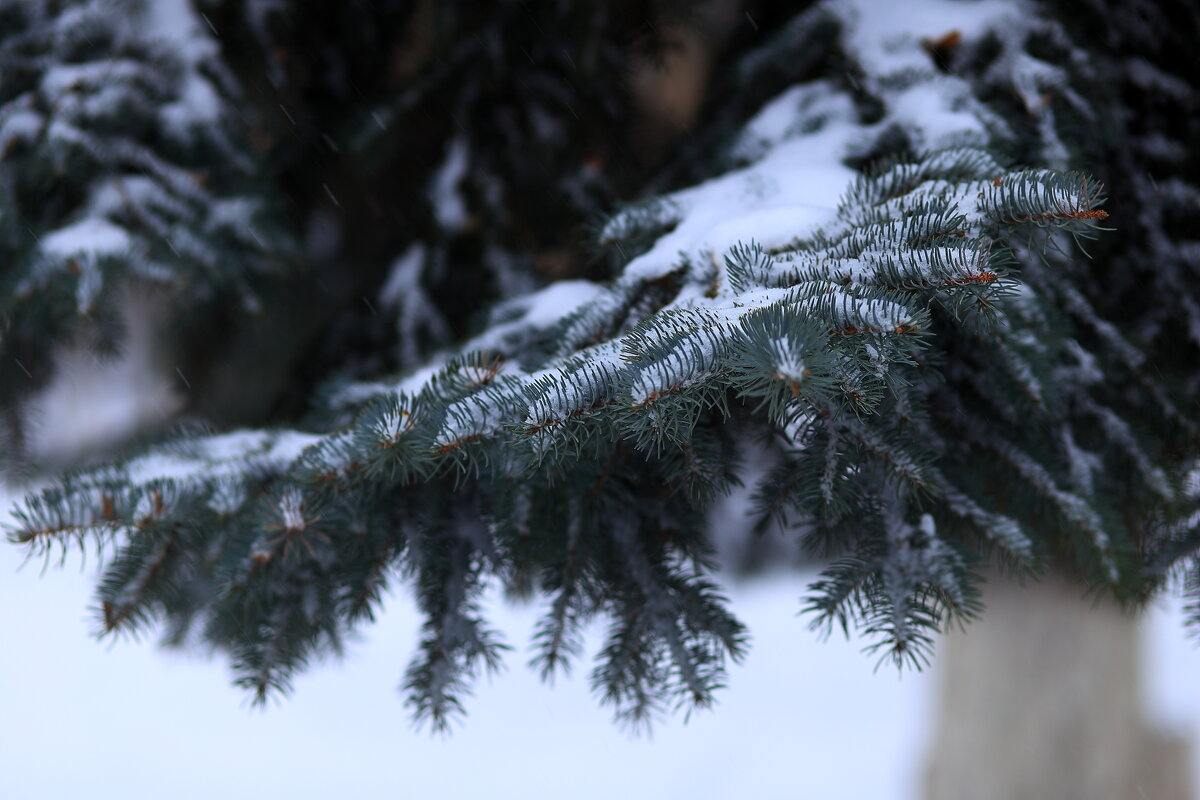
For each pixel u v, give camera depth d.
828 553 1.37
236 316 1.57
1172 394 1.43
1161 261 1.49
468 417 1.23
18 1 1.57
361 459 1.28
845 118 1.46
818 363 1.13
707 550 1.40
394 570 1.40
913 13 1.49
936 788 2.79
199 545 1.36
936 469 1.33
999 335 1.35
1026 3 1.47
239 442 1.42
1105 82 1.47
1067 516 1.37
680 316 1.22
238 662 1.38
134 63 1.56
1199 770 2.62
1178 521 1.42
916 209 1.25
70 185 1.51
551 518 1.37
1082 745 2.55
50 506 1.32
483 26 1.63
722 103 1.57
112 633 1.36
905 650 1.29
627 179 1.62
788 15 1.61
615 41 1.60
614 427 1.20
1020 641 2.57
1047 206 1.22
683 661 1.36
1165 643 4.41
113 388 1.61
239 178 1.56
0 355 1.58
